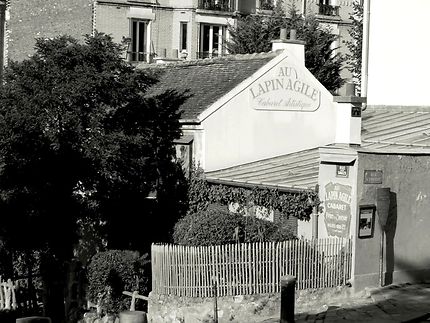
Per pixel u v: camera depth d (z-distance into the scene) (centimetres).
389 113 3269
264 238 2230
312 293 2152
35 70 2433
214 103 2662
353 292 2195
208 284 2102
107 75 2398
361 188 2184
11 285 2752
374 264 2230
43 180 2466
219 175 2614
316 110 2880
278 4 5109
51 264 2616
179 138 2667
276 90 2792
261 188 2422
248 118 2734
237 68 2867
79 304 2444
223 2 5366
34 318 1465
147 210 2656
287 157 2791
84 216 2580
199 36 5306
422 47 3266
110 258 2361
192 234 2209
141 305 2359
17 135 2367
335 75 4716
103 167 2412
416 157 2289
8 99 2395
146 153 2547
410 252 2300
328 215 2236
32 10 4784
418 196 2303
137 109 2536
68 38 2525
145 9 5166
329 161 2220
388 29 3359
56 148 2364
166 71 3133
